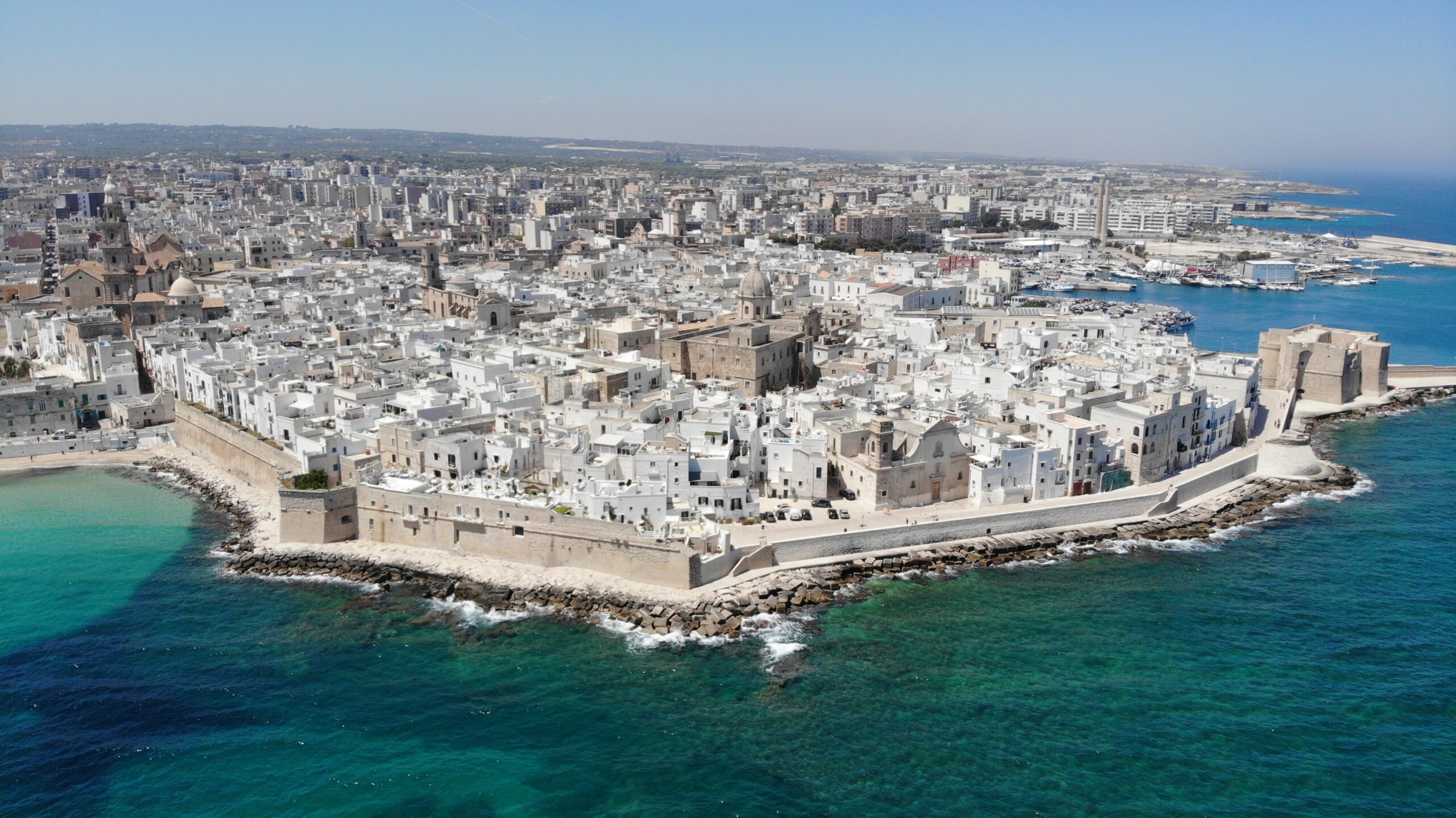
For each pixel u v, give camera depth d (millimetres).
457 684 150250
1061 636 165875
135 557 193125
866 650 160250
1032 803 125750
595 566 180125
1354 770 132875
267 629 165500
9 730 138250
